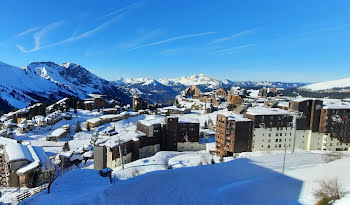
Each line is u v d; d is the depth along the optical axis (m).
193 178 37.91
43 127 147.25
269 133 84.75
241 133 82.94
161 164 77.00
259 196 30.05
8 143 83.38
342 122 88.69
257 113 84.62
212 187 33.84
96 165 81.81
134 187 34.31
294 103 88.44
